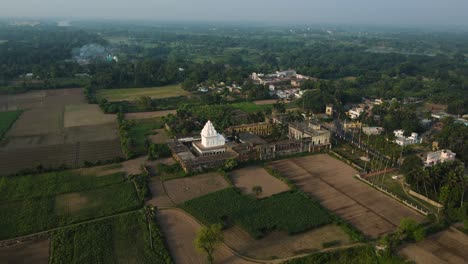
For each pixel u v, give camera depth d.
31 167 155.62
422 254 100.31
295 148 181.50
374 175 153.50
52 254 98.19
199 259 98.06
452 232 111.31
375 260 97.06
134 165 160.88
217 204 125.88
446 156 162.50
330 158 173.50
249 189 139.25
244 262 97.00
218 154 163.25
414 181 136.62
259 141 182.38
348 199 132.50
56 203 125.88
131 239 105.69
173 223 116.06
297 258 97.50
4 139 191.00
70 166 156.75
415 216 121.00
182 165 156.38
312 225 112.75
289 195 132.75
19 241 104.25
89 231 109.06
